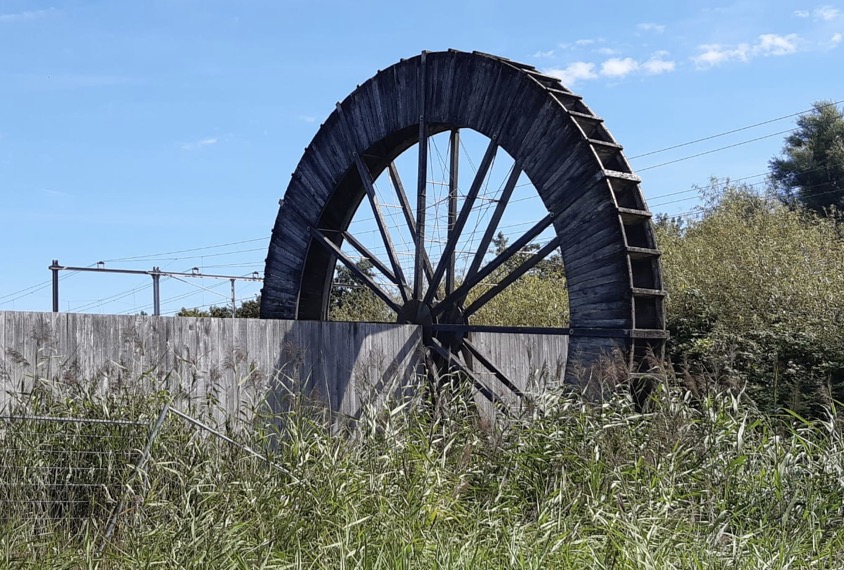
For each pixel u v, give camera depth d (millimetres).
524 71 10789
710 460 6480
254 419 7254
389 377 10812
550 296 19938
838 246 17203
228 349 9648
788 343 11797
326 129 13000
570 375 10172
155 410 6914
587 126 10945
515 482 6594
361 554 5266
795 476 6355
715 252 17297
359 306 22062
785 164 37406
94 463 6445
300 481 5891
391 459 6309
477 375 11359
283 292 13352
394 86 12164
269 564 5367
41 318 8430
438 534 5492
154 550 5453
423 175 11750
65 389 7289
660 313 10203
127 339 8195
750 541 5586
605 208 9969
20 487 6211
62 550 5805
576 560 5234
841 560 5531
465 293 11125
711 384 7703
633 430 6969
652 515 5793
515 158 10906
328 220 13133
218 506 5922
